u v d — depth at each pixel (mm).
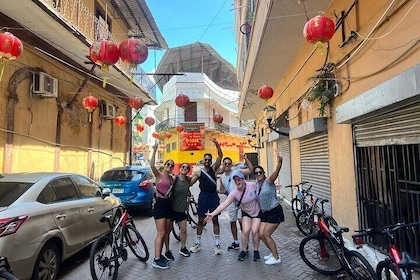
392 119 4652
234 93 39375
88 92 13234
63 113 11281
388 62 4523
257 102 16953
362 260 4039
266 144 18609
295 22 7301
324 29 4383
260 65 10469
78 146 12477
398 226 3486
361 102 4910
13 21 8266
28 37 9117
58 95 10961
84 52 10500
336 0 6305
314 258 5070
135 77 14609
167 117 37625
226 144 39406
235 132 40844
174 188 5672
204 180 6152
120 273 4973
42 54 9867
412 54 4000
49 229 4402
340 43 6242
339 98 6449
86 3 12742
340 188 6582
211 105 35781
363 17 5285
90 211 5633
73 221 5039
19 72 8852
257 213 5586
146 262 5492
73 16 10141
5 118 8383
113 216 5449
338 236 4578
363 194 5660
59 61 10781
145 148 37094
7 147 8414
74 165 12148
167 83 36375
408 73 3641
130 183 9914
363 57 5332
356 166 5785
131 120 19109
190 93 33188
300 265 5277
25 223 4016
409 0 4000
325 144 7555
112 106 15062
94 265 4301
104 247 4586
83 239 5355
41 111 9984
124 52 5570
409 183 4398
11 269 3592
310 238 5066
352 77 5762
